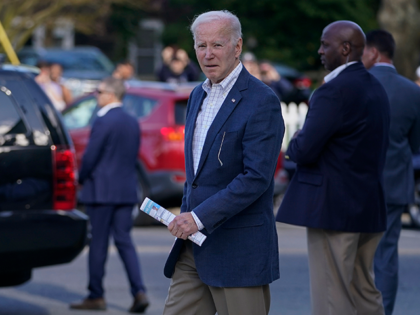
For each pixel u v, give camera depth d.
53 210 12.10
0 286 12.77
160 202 25.12
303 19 48.38
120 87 13.95
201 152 7.99
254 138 7.76
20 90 12.27
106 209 13.65
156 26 54.38
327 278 9.95
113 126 13.69
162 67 32.34
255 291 8.02
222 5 48.72
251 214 7.99
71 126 23.67
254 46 48.38
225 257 7.96
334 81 9.81
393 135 11.87
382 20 32.59
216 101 8.05
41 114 12.27
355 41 10.02
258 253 7.97
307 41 48.53
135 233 21.47
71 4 40.94
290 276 16.42
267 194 8.09
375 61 12.11
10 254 11.73
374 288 10.55
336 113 9.64
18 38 41.44
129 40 51.88
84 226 12.30
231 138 7.83
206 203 7.72
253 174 7.67
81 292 15.02
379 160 9.99
